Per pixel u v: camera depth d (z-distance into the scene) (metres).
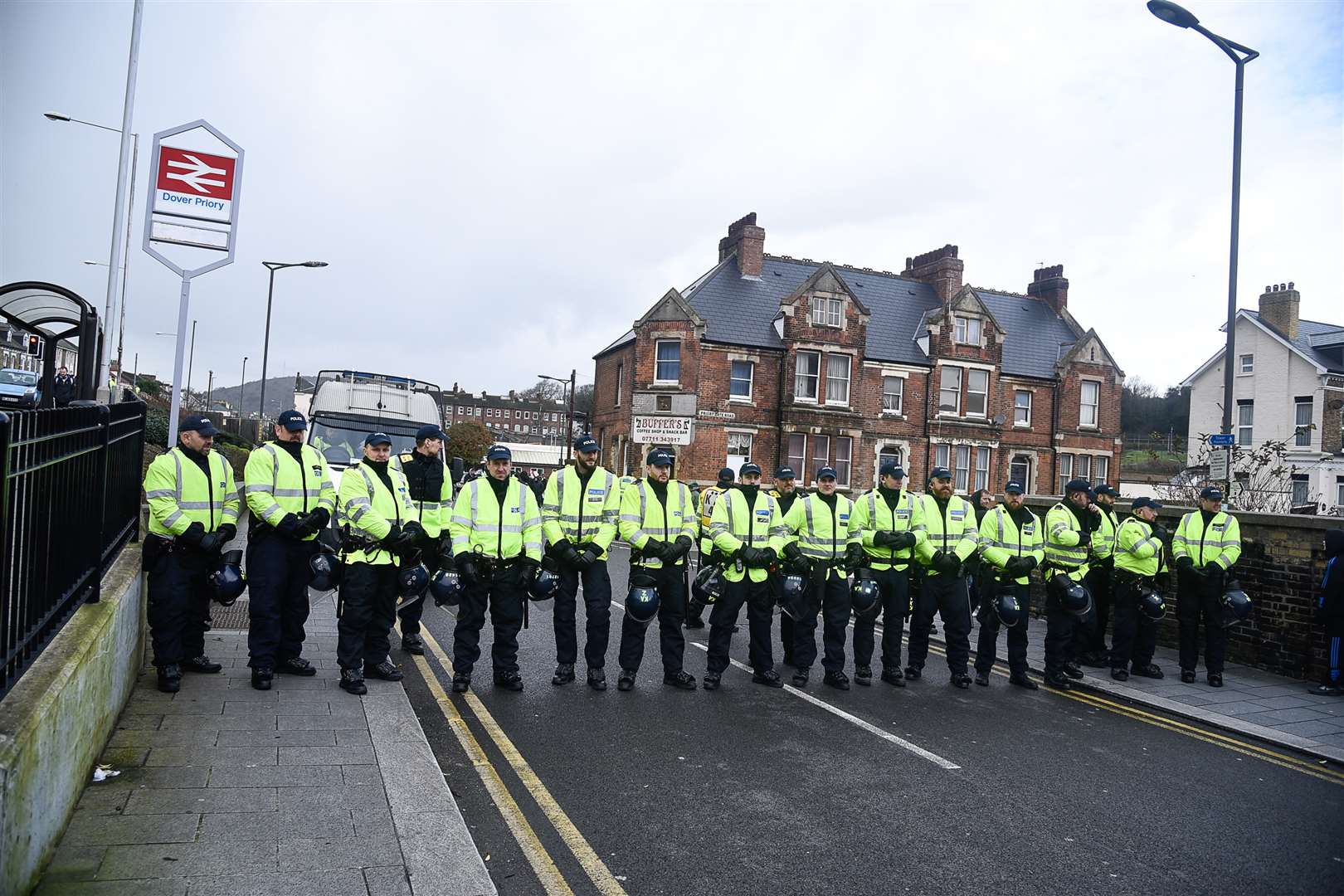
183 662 7.22
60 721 3.96
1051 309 38.94
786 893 4.29
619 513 8.22
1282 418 37.19
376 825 4.53
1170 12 13.48
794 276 34.50
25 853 3.47
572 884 4.27
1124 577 9.56
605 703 7.56
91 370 11.33
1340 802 6.02
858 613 8.77
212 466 6.80
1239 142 14.27
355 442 15.79
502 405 126.00
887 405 33.19
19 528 3.82
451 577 7.64
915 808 5.50
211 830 4.30
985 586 9.16
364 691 6.93
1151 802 5.84
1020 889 4.46
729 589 8.30
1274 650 10.20
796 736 6.91
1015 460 35.66
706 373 30.59
